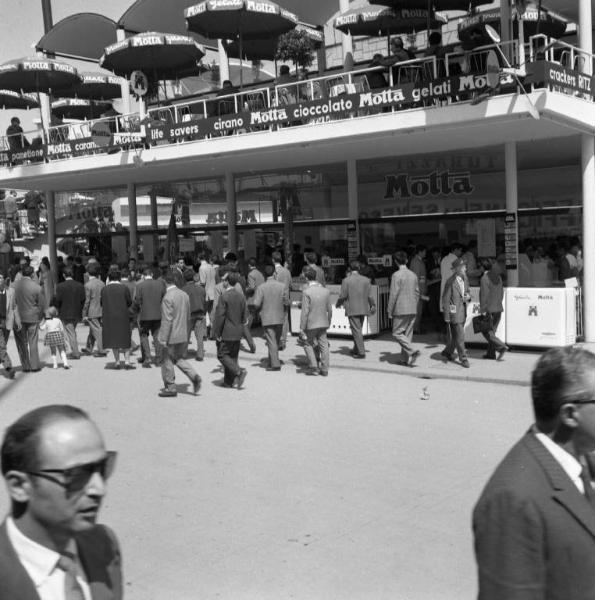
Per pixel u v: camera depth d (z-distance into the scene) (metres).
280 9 14.07
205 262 15.97
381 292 15.25
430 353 12.79
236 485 6.19
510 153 13.76
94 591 1.79
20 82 19.02
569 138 13.28
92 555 1.83
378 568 4.54
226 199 19.03
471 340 13.13
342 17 15.26
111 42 20.66
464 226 15.81
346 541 4.95
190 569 4.59
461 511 5.46
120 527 5.33
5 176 19.00
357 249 16.77
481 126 11.88
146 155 16.02
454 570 4.49
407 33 16.98
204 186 19.47
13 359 14.34
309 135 13.31
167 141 16.16
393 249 16.77
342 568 4.54
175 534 5.17
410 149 14.71
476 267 15.15
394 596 4.16
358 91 13.34
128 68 17.33
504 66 11.73
